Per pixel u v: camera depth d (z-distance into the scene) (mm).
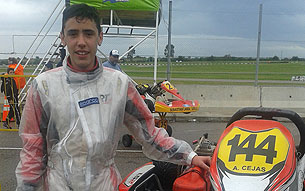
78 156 1844
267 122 2941
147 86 7016
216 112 11031
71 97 1858
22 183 1866
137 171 3176
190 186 2846
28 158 1875
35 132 1881
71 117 1846
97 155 1858
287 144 2660
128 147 7184
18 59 12016
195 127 9461
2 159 6258
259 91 11961
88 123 1850
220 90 11977
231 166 2469
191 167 3236
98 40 1973
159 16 11742
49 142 1913
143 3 10445
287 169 2443
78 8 1885
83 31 1878
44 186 1967
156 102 6812
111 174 2000
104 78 1964
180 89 11930
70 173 1842
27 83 10820
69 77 1870
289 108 11766
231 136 2807
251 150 2566
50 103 1843
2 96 12047
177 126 9609
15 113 9312
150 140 2230
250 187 2254
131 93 2090
